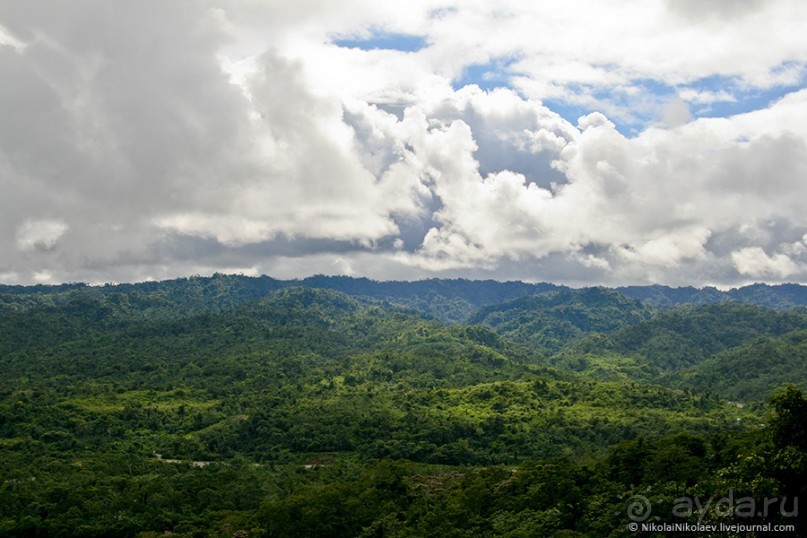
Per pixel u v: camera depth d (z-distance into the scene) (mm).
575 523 121500
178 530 162125
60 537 157625
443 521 137500
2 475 188875
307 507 154875
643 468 131500
